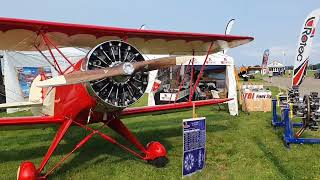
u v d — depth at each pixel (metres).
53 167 4.87
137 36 5.38
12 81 11.95
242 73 35.84
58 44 5.53
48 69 13.12
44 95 6.17
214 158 5.41
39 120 4.86
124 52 4.66
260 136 7.05
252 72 45.88
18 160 5.57
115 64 4.50
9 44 5.32
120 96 4.64
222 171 4.73
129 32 5.09
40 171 4.51
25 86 12.87
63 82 4.26
